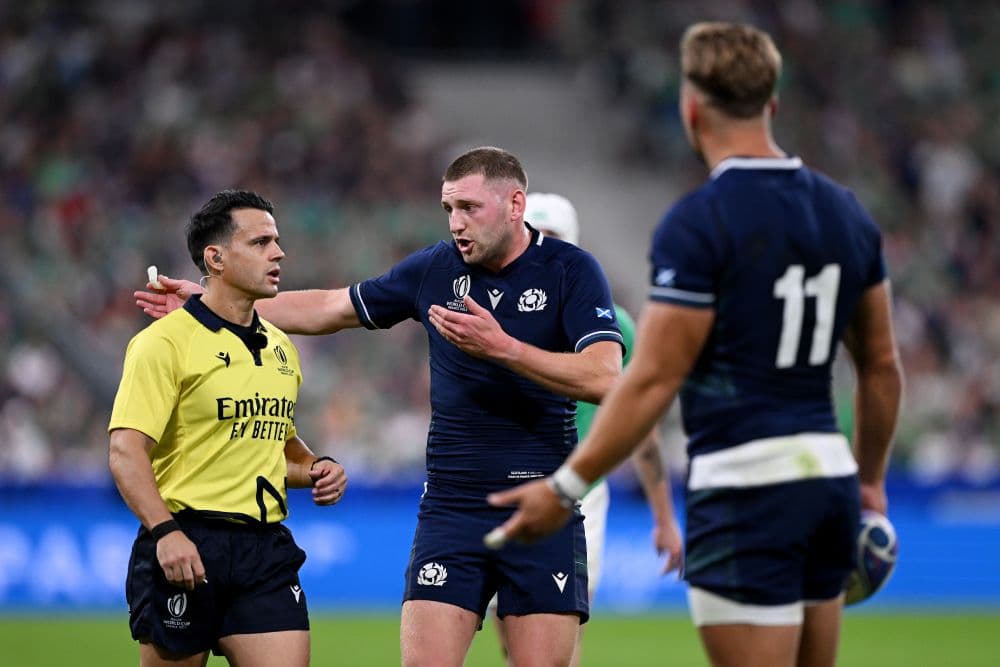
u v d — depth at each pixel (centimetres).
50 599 4375
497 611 1764
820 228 1320
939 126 7688
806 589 1365
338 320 1855
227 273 1722
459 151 7444
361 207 6706
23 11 7206
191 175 6619
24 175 6481
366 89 7425
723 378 1320
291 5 7744
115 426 1647
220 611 1697
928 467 5619
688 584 1365
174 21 7419
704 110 1344
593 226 7450
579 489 1302
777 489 1305
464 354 1745
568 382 1648
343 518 4594
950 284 6844
